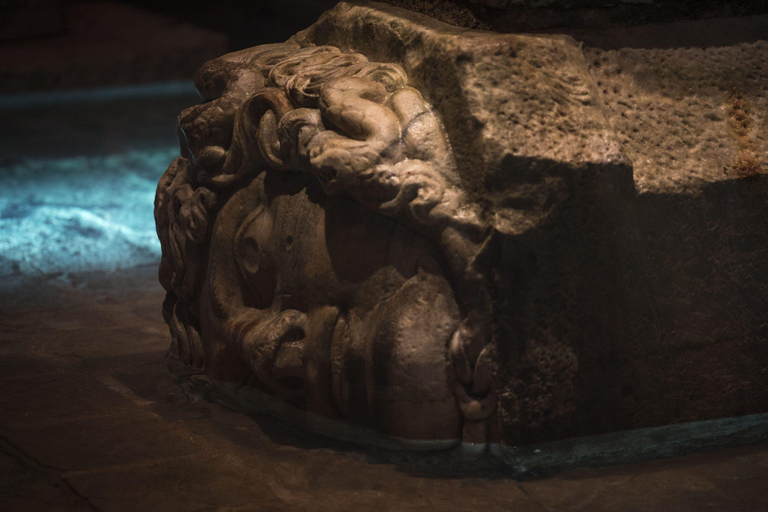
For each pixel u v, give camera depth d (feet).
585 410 7.59
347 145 7.27
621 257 7.52
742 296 8.15
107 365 10.11
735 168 7.99
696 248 7.87
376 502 6.88
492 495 6.98
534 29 8.15
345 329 7.68
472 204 7.19
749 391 8.32
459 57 7.29
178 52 33.94
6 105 29.89
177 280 9.30
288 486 7.16
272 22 36.29
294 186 8.20
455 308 7.29
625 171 7.41
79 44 34.01
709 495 6.92
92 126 26.68
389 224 7.47
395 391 7.37
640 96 8.09
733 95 8.43
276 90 8.28
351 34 8.84
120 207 17.97
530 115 7.27
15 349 10.65
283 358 7.98
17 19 33.88
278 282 8.24
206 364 9.19
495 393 7.23
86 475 7.32
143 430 8.28
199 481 7.24
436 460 7.52
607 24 8.35
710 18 8.83
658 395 7.90
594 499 6.89
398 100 7.59
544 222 7.14
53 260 14.53
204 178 8.87
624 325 7.64
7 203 17.95
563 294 7.34
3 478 7.28
